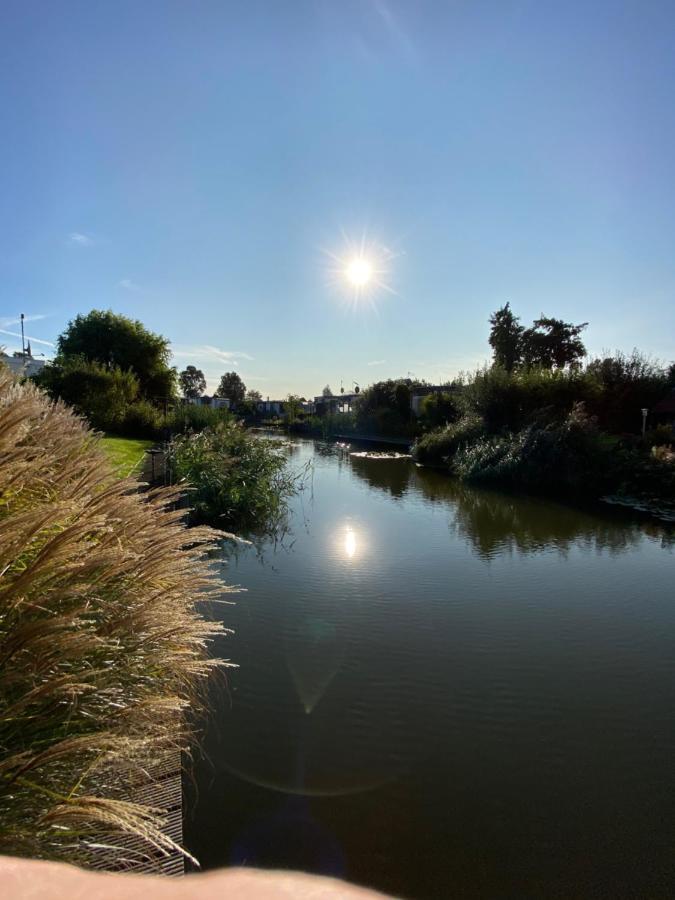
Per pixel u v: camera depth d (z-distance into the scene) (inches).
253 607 235.9
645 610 240.8
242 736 142.8
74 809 51.4
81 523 69.1
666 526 421.7
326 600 246.2
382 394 1535.4
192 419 854.5
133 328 1175.0
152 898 28.2
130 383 902.4
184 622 84.7
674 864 106.0
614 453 606.5
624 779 131.2
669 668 188.1
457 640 207.2
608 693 171.2
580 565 310.0
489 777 130.3
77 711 65.0
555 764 136.1
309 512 467.5
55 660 61.6
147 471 414.3
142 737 68.9
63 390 791.1
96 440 166.4
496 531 400.5
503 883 100.8
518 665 188.2
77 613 63.2
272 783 125.1
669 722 155.9
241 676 174.6
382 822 114.8
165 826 81.0
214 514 394.3
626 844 110.7
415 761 135.7
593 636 213.2
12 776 53.1
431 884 99.8
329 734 144.9
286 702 159.9
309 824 113.0
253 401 2635.3
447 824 114.7
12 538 64.8
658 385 836.0
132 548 92.4
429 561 314.5
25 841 51.0
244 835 109.0
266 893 29.3
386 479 706.2
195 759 132.3
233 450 524.4
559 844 110.5
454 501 535.5
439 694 167.9
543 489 609.9
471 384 882.8
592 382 796.0
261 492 441.7
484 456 692.1
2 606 64.5
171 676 88.6
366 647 199.3
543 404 781.9
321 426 1637.6
